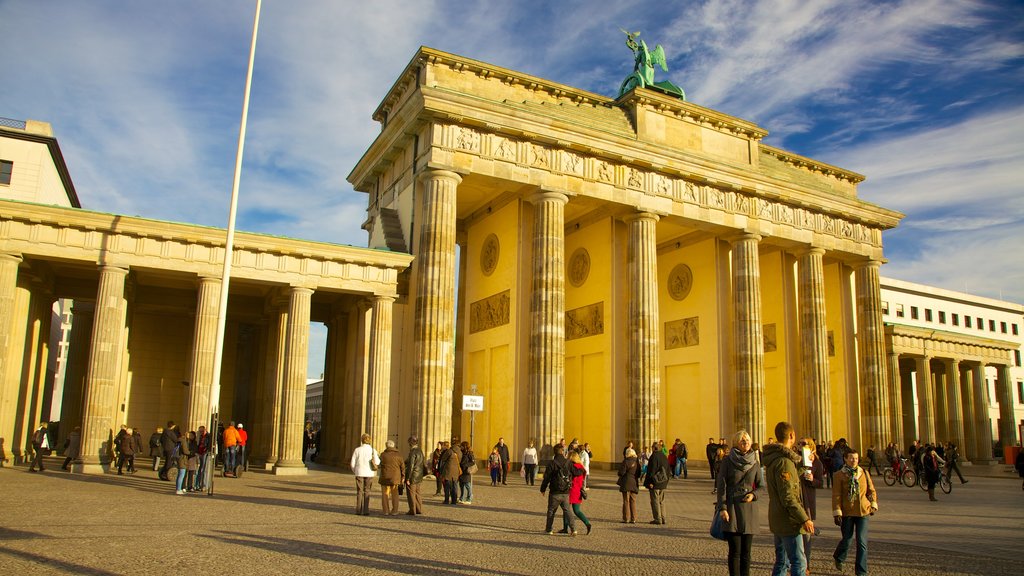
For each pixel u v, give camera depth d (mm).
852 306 76875
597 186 57531
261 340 60938
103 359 40875
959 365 95812
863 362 74188
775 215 68250
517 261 57031
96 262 41562
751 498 13758
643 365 57531
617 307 61438
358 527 22562
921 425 86375
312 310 59844
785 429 13695
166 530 20281
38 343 48938
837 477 16938
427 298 49281
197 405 42500
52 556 15703
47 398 81750
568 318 67438
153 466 43281
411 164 55062
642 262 59156
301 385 45438
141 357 60156
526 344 55656
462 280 65812
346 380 54094
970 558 19219
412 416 48375
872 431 72500
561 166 56031
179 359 61531
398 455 27188
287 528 21656
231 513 24859
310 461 64250
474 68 57125
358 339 50938
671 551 19453
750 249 65812
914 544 21953
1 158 67062
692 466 67812
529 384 53094
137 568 14836
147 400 59875
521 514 27984
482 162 52719
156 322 61125
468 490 31656
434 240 50062
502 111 53062
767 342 74188
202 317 43500
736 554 13820
